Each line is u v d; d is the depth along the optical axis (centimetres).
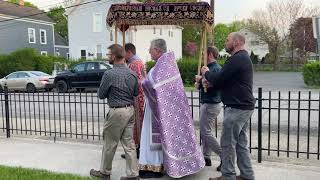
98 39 4356
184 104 648
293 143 875
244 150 600
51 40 5291
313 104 1537
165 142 627
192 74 2919
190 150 645
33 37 4959
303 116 1255
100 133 1007
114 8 756
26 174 657
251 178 603
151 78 629
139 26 875
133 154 630
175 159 631
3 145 884
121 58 620
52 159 764
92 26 4366
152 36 4466
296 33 6184
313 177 636
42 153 809
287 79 3631
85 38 4403
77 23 4412
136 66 717
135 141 724
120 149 825
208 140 674
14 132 1051
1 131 1062
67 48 5791
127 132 625
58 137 971
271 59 6219
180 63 2944
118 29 820
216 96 662
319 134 739
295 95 1964
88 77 2491
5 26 4559
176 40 5284
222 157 590
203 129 674
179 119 642
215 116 672
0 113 1457
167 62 638
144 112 654
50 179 630
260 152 724
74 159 762
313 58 6109
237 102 563
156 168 647
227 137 579
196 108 1385
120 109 609
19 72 2733
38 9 5441
